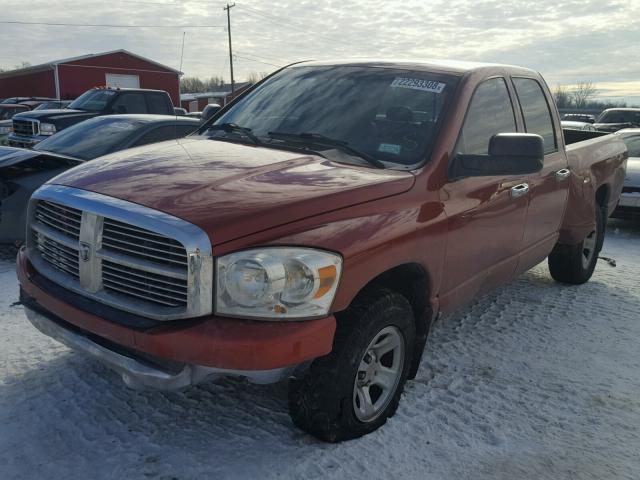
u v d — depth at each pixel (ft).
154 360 8.75
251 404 11.30
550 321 16.66
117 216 8.73
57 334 9.86
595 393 12.60
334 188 9.53
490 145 11.20
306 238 8.66
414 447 10.25
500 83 14.01
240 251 8.32
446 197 11.17
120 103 40.47
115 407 11.00
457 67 13.24
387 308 9.92
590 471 9.97
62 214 9.80
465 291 12.58
